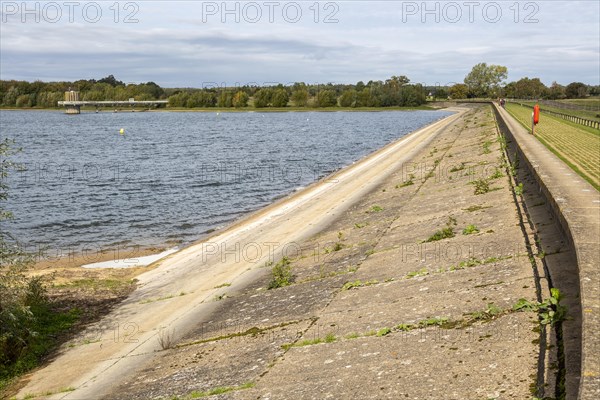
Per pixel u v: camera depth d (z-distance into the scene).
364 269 18.25
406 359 10.63
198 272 23.19
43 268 25.72
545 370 8.88
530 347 9.75
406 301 13.94
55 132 138.88
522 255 15.04
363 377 10.36
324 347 12.39
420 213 25.61
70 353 16.14
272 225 31.30
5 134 131.12
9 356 15.84
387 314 13.41
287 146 95.06
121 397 12.66
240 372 12.21
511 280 13.28
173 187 51.16
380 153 71.25
